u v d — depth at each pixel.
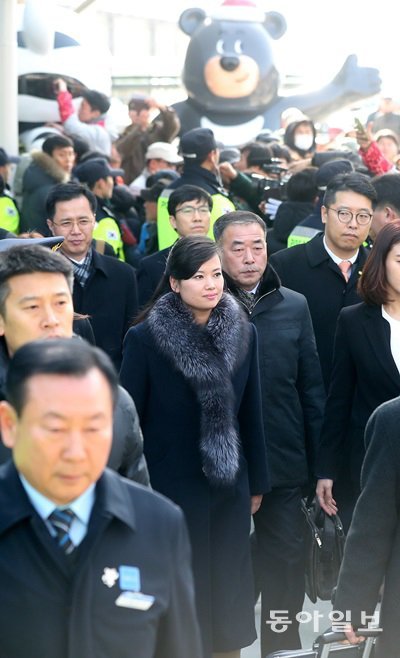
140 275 13.87
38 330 7.10
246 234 10.84
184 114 34.06
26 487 5.30
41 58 27.20
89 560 5.24
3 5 24.44
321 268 12.46
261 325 10.94
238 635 9.54
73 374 5.02
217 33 33.62
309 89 36.38
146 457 9.48
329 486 10.67
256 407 9.73
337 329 10.54
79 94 27.62
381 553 7.62
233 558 9.55
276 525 10.80
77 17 28.38
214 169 16.20
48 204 12.99
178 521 5.48
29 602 5.23
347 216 12.17
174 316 9.38
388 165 17.75
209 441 9.29
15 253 7.17
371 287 10.14
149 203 19.39
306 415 11.08
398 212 12.80
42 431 5.00
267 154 19.61
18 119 27.23
